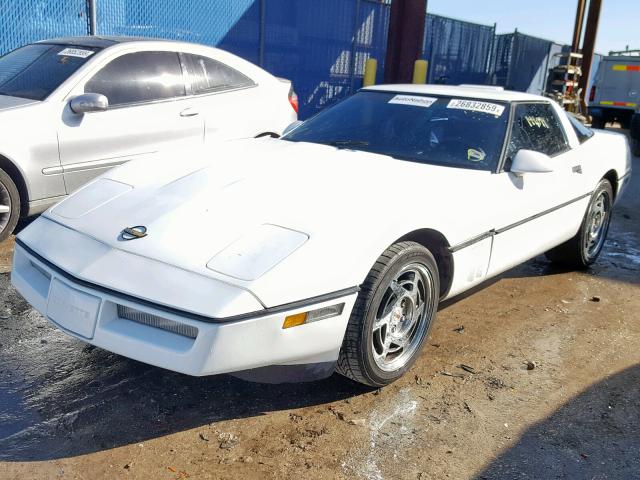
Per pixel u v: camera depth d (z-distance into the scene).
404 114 4.20
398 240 3.12
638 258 6.07
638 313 4.59
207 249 2.64
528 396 3.28
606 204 5.41
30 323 3.71
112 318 2.58
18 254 3.04
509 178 3.91
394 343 3.21
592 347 3.95
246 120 6.50
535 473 2.67
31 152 4.94
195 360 2.43
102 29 9.15
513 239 4.01
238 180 3.19
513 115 4.18
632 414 3.19
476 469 2.66
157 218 2.83
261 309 2.49
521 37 19.45
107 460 2.55
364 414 3.00
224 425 2.85
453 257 3.43
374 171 3.44
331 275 2.69
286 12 11.82
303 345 2.67
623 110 20.16
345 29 13.20
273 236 2.73
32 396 2.96
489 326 4.15
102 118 5.38
